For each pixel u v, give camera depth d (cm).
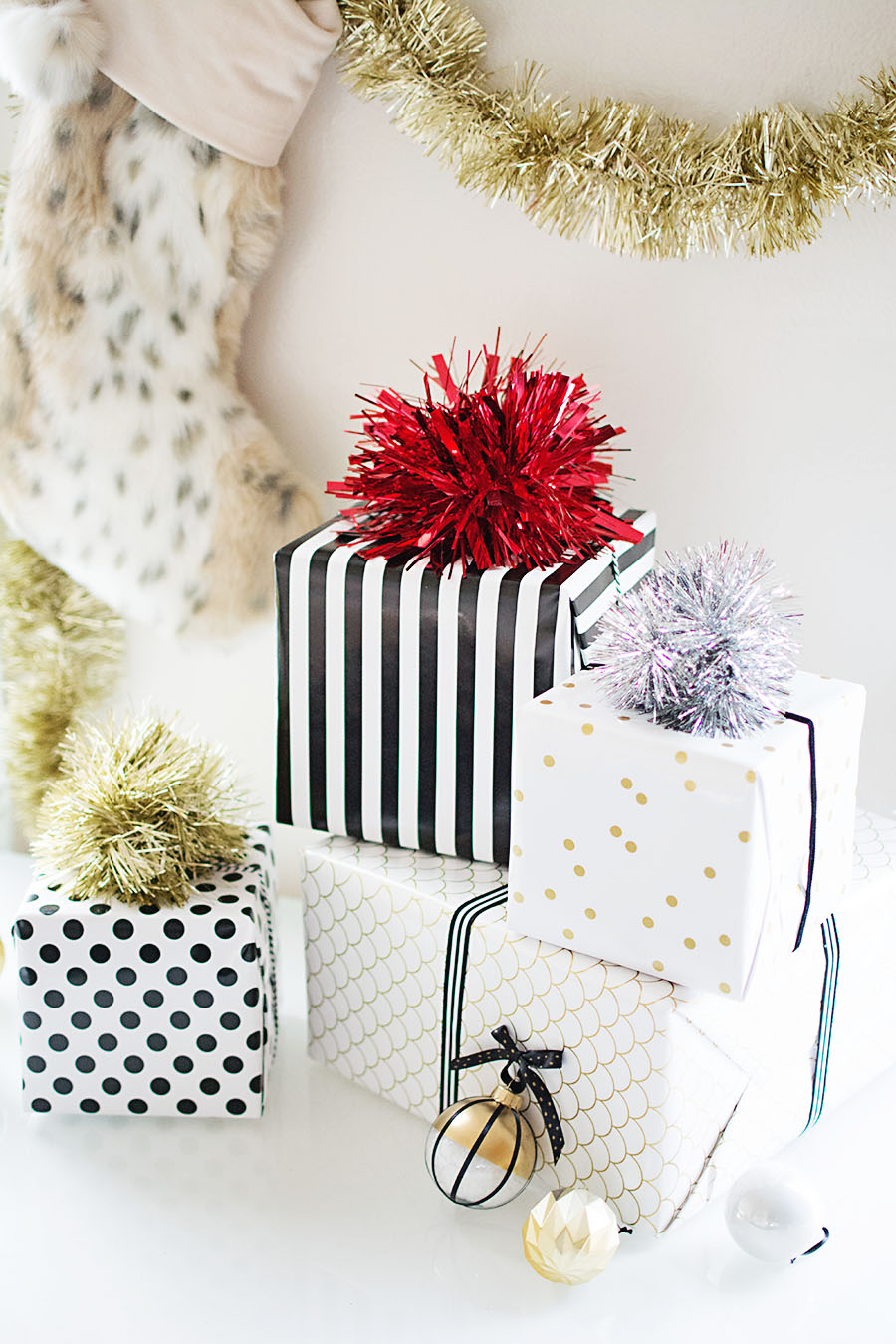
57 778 153
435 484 106
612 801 90
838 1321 93
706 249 116
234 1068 109
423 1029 108
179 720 153
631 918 92
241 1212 103
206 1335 91
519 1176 98
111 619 150
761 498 127
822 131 109
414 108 116
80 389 129
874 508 124
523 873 97
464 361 132
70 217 124
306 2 117
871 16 110
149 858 107
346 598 107
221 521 132
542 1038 100
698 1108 96
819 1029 105
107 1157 110
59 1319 92
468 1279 97
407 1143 111
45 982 107
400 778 110
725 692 88
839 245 117
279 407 139
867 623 128
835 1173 107
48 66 116
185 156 122
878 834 115
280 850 155
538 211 117
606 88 119
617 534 108
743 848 85
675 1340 91
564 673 101
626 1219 98
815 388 122
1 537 148
